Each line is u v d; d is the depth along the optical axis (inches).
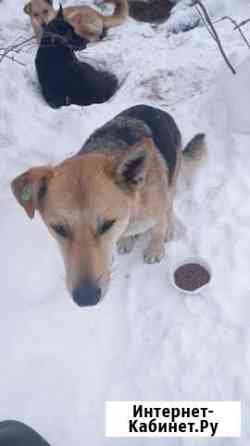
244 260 56.9
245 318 53.1
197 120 70.8
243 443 46.8
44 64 78.1
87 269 44.6
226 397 49.0
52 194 45.8
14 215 62.7
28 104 76.2
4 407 49.7
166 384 50.1
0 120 73.2
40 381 50.9
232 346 51.5
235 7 86.6
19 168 67.4
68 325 54.2
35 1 87.8
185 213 61.4
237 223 59.7
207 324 53.0
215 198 62.1
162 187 52.5
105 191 45.1
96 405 49.5
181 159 61.7
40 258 59.2
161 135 55.9
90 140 54.7
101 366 51.5
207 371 50.4
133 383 50.3
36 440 44.8
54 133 71.1
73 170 46.3
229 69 70.9
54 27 83.3
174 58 79.6
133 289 56.2
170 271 56.2
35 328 54.1
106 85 80.1
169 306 54.6
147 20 91.0
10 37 91.4
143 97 75.0
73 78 78.0
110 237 46.3
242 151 65.7
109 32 89.5
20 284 57.3
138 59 80.7
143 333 53.1
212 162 65.6
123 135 53.4
